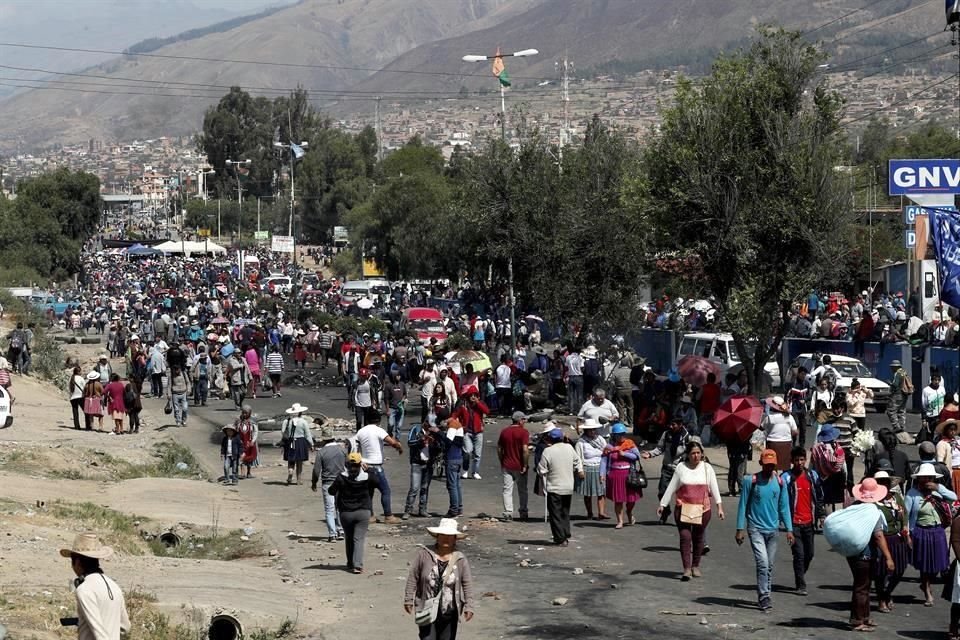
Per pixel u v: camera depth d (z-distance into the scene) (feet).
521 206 138.00
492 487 95.50
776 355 152.56
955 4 115.55
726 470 97.30
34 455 104.06
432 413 94.58
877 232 210.38
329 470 77.00
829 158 100.83
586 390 130.21
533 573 65.57
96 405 129.18
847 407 84.64
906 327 155.84
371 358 139.13
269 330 209.97
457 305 249.34
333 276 440.45
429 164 492.54
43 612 52.85
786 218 99.35
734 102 102.73
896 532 54.65
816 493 66.18
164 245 489.26
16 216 409.08
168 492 94.84
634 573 65.05
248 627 54.85
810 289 101.30
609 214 130.82
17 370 174.60
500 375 134.10
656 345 170.40
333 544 75.56
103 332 277.85
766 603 56.44
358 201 545.03
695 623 54.54
